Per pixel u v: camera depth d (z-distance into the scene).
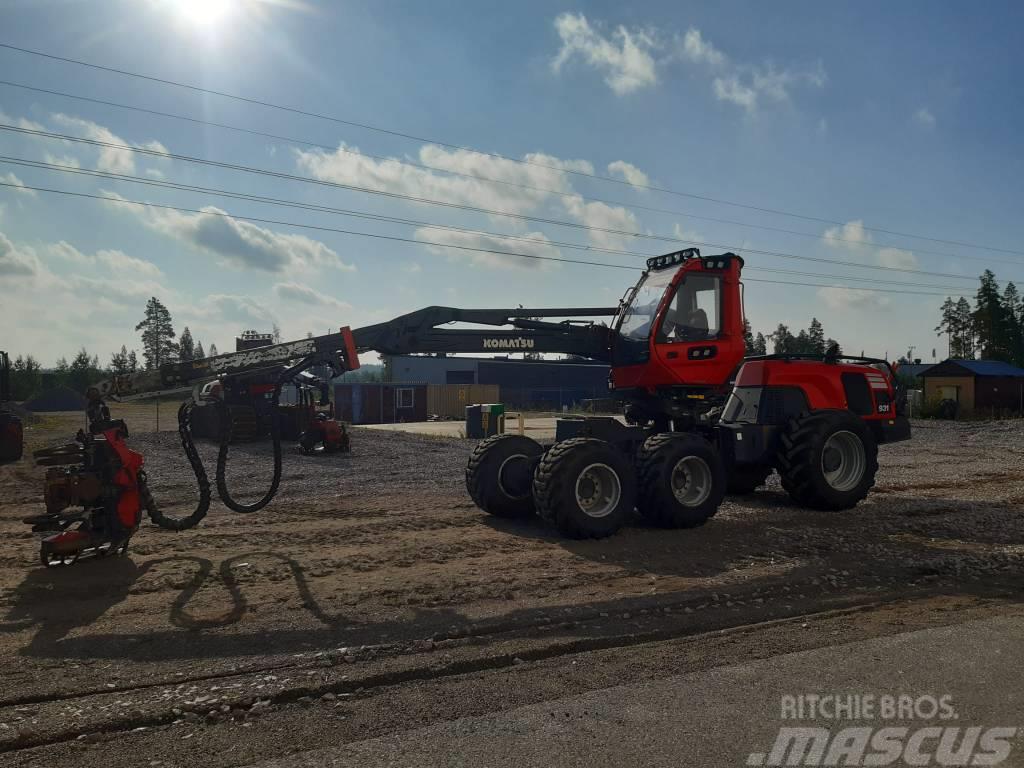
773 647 4.01
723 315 8.91
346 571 5.70
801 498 8.63
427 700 3.32
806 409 9.01
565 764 2.70
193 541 6.80
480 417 21.31
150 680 3.55
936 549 6.61
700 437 7.83
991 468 13.44
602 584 5.34
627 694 3.35
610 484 7.13
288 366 7.41
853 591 5.23
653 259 9.23
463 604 4.83
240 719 3.14
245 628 4.34
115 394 6.55
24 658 3.87
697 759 2.74
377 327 8.06
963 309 78.81
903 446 18.20
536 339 8.77
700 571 5.75
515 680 3.55
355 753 2.81
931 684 3.45
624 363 8.97
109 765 2.76
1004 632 4.25
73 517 5.86
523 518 8.09
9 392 15.44
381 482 11.21
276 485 7.00
